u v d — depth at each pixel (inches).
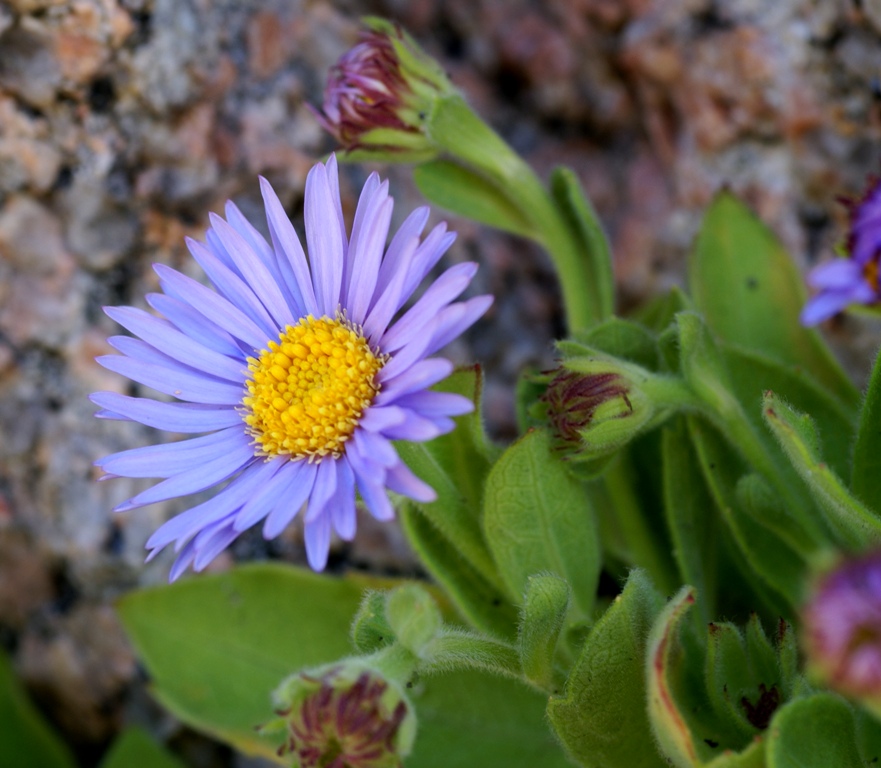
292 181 10.1
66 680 10.5
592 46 10.8
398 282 8.3
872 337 10.1
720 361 8.7
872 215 7.3
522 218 9.6
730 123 10.4
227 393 8.7
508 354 10.7
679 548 8.9
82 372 10.0
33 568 10.3
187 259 10.0
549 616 8.2
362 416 8.4
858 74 9.9
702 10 10.3
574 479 8.7
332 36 10.4
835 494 8.0
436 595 9.5
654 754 8.3
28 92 9.6
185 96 9.8
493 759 9.2
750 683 8.4
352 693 7.8
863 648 6.9
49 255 9.9
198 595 9.7
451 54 11.0
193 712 9.5
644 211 10.9
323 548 7.9
